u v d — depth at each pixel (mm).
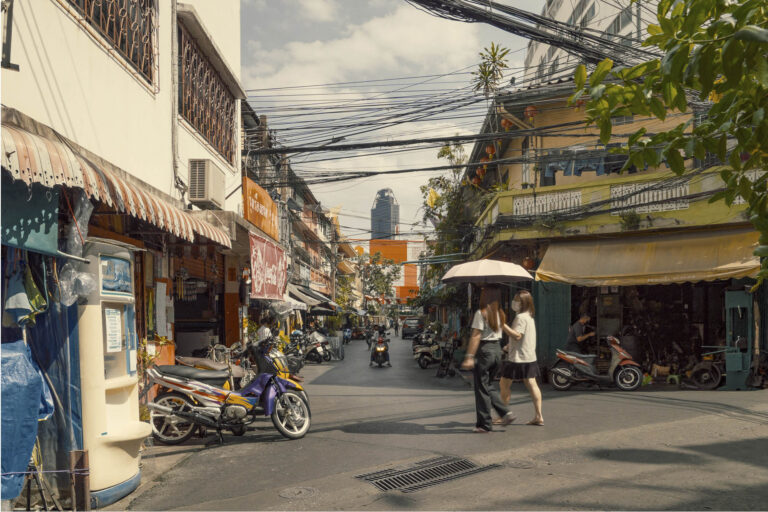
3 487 3725
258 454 6539
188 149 9562
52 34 5375
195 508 4652
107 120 6555
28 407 3934
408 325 48969
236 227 10250
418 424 7996
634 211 13414
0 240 3809
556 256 14148
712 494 4695
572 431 7184
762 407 8688
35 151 3803
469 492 4871
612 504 4488
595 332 14992
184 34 9516
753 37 2104
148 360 7523
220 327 14281
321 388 13312
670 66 2457
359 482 5238
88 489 4320
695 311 14695
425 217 23484
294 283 26625
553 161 14281
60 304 4762
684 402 9469
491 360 7270
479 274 8500
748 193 3098
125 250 5375
